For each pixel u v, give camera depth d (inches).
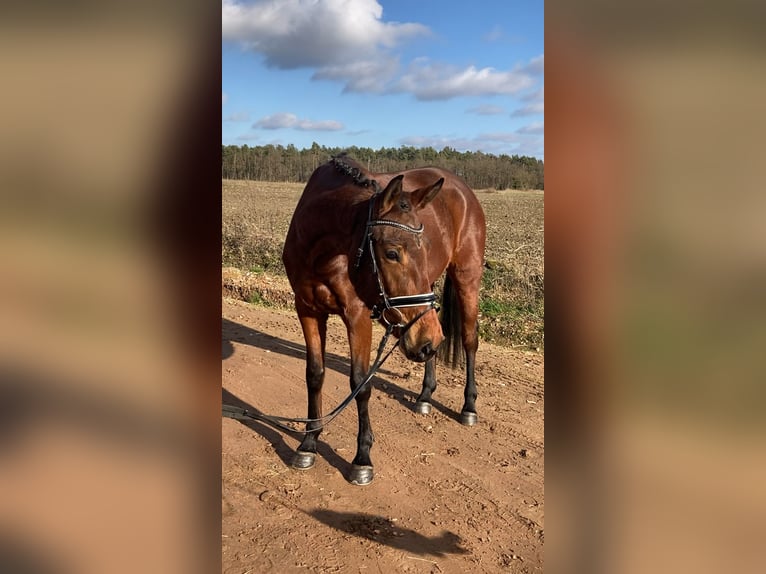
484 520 125.9
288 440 163.6
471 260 186.9
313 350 151.2
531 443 165.3
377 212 116.3
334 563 108.5
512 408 191.0
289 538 116.3
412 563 109.6
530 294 333.7
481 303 315.6
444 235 169.9
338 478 143.6
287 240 148.9
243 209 792.3
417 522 124.3
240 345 251.8
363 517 125.6
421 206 122.2
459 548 115.2
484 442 165.6
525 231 658.2
